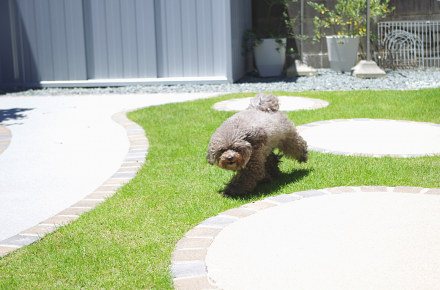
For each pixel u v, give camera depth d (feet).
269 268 9.52
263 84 40.42
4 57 43.47
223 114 26.68
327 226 11.40
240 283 9.01
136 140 22.33
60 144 22.24
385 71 45.42
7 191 15.69
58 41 42.80
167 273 9.50
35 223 12.89
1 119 29.17
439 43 46.75
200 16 41.16
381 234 10.80
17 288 9.36
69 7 42.16
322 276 9.10
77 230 11.93
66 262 10.28
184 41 41.75
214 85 40.96
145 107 30.53
